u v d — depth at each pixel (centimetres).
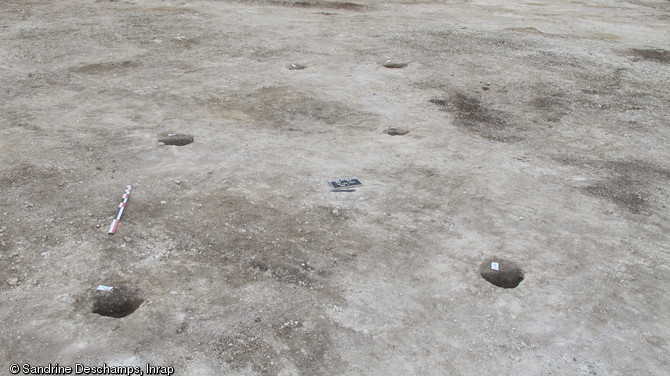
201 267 514
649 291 512
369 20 1622
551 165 762
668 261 557
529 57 1286
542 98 1033
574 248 571
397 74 1123
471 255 552
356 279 510
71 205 601
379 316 468
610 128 912
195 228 570
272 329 445
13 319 438
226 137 799
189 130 816
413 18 1688
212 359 412
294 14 1652
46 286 478
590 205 658
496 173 723
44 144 740
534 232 595
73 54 1160
